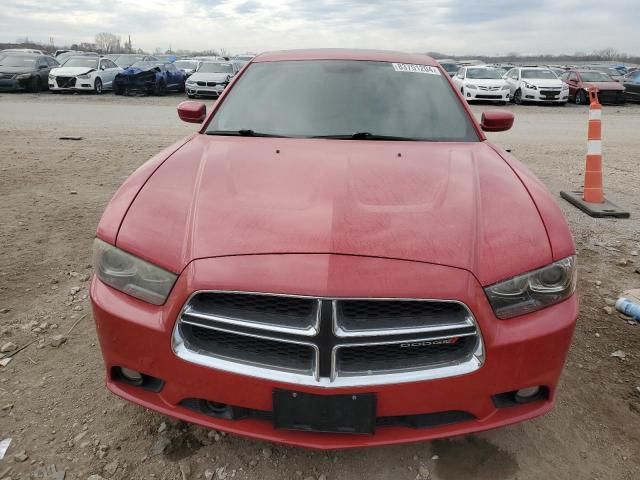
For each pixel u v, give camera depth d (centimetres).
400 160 244
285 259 175
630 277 378
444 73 335
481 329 175
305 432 183
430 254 179
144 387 196
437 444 219
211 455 210
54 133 965
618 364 274
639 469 209
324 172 226
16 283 346
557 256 190
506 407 188
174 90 2145
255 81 322
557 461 212
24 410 231
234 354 180
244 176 223
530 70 1997
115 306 191
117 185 596
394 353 176
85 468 203
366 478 201
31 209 497
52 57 2181
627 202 572
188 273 180
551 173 709
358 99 302
